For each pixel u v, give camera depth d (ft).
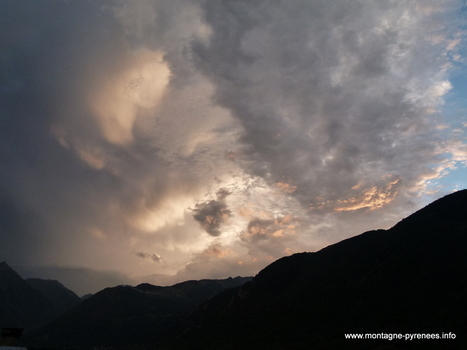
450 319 159.22
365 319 190.60
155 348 303.27
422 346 145.79
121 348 397.80
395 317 180.96
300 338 194.08
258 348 197.67
